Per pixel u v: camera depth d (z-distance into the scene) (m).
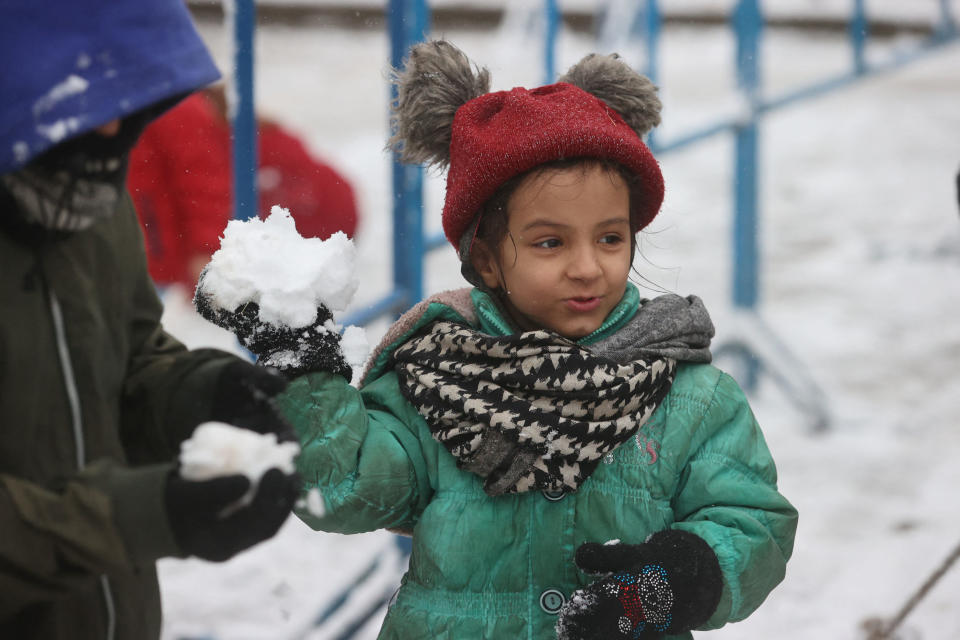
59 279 1.73
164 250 4.46
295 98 15.60
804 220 11.57
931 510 5.50
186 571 4.60
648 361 2.21
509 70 12.80
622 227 2.22
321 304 2.10
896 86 17.61
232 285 2.04
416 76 2.40
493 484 2.13
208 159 4.43
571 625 2.02
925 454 6.27
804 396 6.81
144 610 1.91
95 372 1.78
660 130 6.38
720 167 13.75
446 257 10.16
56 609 1.72
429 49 2.40
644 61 6.20
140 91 1.55
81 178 1.62
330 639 4.07
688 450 2.24
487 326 2.27
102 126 1.60
